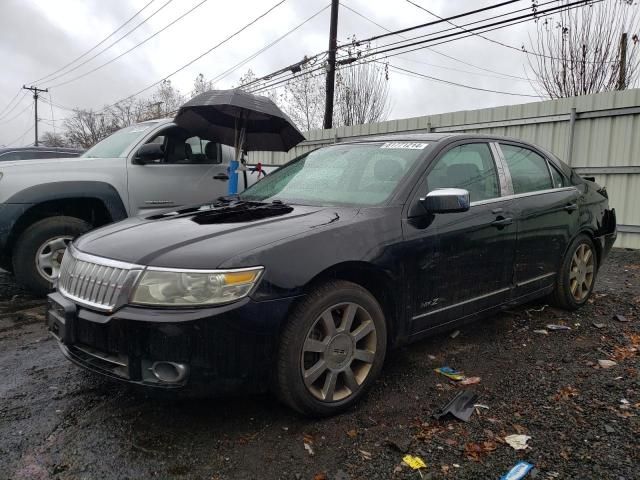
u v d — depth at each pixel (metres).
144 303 2.43
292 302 2.58
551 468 2.33
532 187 4.29
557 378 3.30
